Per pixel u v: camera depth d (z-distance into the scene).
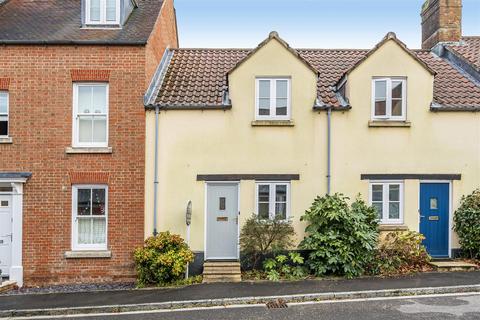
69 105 11.36
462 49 14.94
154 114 11.55
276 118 11.81
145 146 11.47
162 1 14.67
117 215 11.27
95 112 11.58
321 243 10.83
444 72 13.81
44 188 11.20
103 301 8.94
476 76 13.22
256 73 11.73
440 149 11.83
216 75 13.33
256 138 11.67
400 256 11.09
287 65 11.77
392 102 11.98
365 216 10.91
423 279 9.95
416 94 11.85
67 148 11.21
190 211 11.15
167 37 15.23
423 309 8.00
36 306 8.67
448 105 11.84
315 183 11.66
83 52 11.44
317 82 12.52
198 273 11.35
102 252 11.10
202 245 11.46
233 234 11.66
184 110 11.61
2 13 12.97
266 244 11.13
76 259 11.13
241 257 11.31
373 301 8.65
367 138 11.78
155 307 8.59
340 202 10.95
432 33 16.06
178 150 11.57
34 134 11.27
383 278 10.21
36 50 11.37
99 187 11.44
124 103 11.44
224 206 11.69
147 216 11.38
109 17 12.54
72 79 11.37
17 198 11.09
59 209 11.20
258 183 11.68
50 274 11.07
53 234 11.16
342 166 11.71
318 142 11.73
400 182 11.80
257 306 8.51
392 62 11.89
